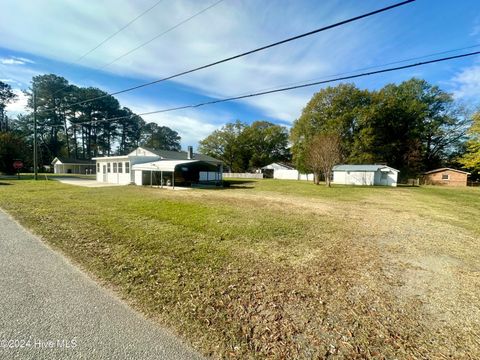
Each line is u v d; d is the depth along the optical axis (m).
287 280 3.21
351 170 26.55
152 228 5.59
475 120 21.86
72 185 16.80
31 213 6.74
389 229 6.25
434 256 4.30
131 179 19.56
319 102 31.25
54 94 39.38
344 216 7.92
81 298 2.56
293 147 33.28
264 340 2.02
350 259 4.06
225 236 5.19
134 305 2.47
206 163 22.03
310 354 1.88
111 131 53.28
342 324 2.28
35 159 20.72
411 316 2.45
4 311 2.27
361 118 28.39
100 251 4.01
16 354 1.75
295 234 5.53
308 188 19.62
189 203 9.68
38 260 3.55
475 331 2.23
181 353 1.83
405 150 30.66
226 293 2.80
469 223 7.23
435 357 1.88
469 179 30.41
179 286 2.93
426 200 13.20
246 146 44.81
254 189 17.94
